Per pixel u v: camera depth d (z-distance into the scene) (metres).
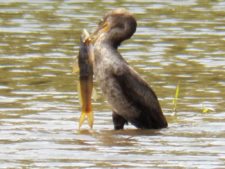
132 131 15.38
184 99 17.48
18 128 15.14
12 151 13.71
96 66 15.59
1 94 17.52
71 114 16.20
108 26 15.77
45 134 14.82
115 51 15.65
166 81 18.73
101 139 14.65
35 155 13.52
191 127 15.59
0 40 22.19
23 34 22.88
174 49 21.50
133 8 25.86
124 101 15.55
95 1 26.80
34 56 20.72
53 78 18.86
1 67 19.67
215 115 16.39
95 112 16.53
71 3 26.50
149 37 22.67
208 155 13.66
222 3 26.91
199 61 20.44
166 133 15.19
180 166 13.02
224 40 22.47
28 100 17.11
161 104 17.12
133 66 19.86
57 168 12.84
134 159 13.40
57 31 23.20
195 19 24.73
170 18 24.77
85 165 13.02
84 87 14.72
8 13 25.20
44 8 25.86
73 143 14.30
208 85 18.53
